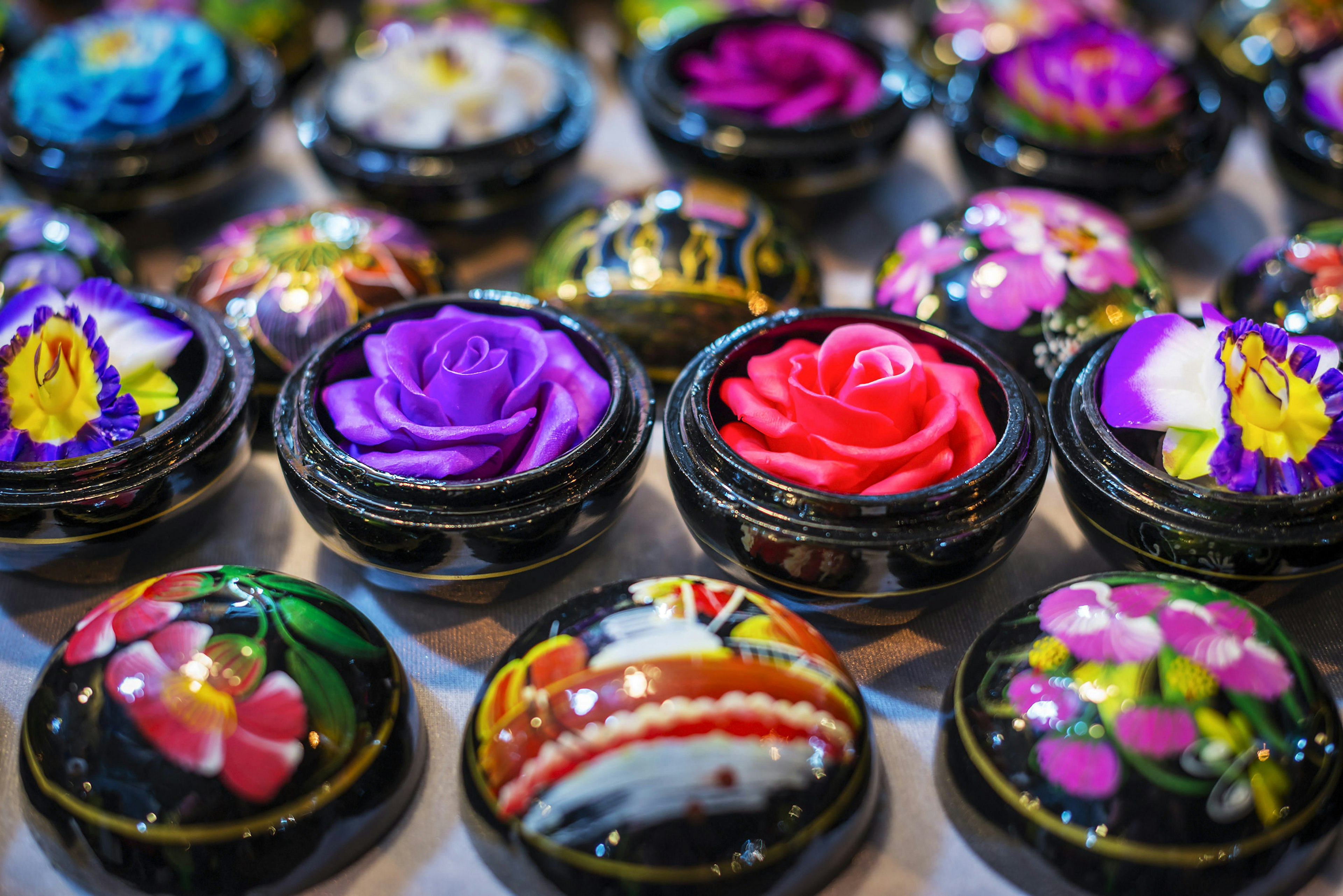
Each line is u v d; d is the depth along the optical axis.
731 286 0.40
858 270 0.47
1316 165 0.45
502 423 0.32
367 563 0.33
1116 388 0.33
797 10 0.53
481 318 0.34
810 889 0.29
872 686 0.34
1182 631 0.29
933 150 0.54
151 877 0.28
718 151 0.45
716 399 0.34
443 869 0.30
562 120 0.47
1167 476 0.32
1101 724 0.28
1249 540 0.31
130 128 0.45
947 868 0.30
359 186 0.45
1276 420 0.32
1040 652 0.30
